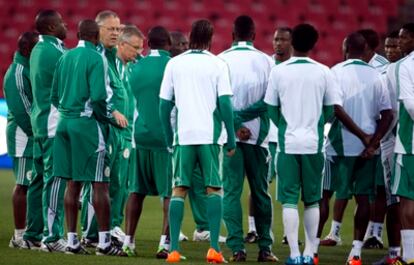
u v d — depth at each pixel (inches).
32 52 1326.3
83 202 1424.7
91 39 1268.5
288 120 1187.9
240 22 1295.5
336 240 1512.1
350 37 1310.3
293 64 1190.3
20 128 1375.5
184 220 1845.5
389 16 3964.1
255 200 1283.2
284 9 3900.1
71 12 3782.0
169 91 1200.8
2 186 2470.5
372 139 1251.8
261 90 1277.1
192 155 1194.6
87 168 1255.5
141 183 1280.8
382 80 1277.1
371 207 1507.1
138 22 3796.8
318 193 1198.9
